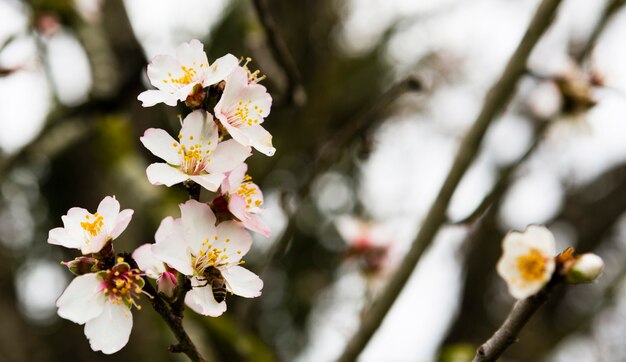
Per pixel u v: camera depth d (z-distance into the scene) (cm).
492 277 241
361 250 124
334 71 224
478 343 235
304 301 211
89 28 146
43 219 254
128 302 81
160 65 81
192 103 81
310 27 227
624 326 259
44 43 146
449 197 103
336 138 115
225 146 81
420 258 102
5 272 260
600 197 246
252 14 126
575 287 253
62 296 80
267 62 115
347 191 215
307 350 211
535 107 123
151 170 80
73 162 238
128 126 145
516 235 81
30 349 256
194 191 82
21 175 242
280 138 206
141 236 129
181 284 81
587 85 118
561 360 259
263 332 212
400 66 234
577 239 246
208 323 120
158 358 131
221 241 81
